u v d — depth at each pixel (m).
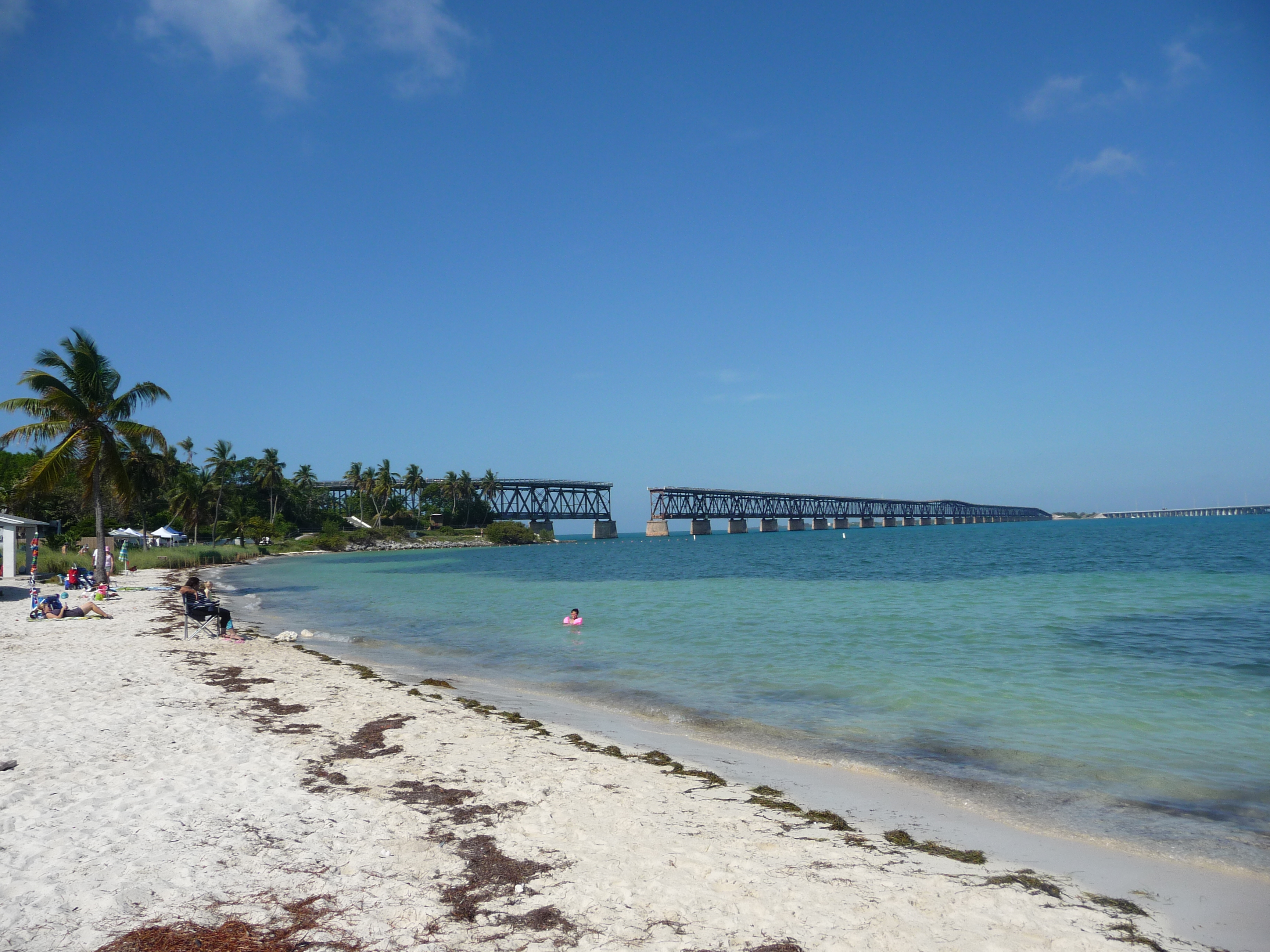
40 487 34.19
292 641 22.91
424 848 6.62
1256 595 31.91
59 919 5.08
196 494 91.81
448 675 17.19
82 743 9.76
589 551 126.44
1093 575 44.91
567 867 6.29
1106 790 8.94
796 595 36.09
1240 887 6.38
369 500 162.62
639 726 12.16
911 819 7.98
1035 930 5.46
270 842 6.62
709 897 5.81
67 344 35.50
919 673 16.31
